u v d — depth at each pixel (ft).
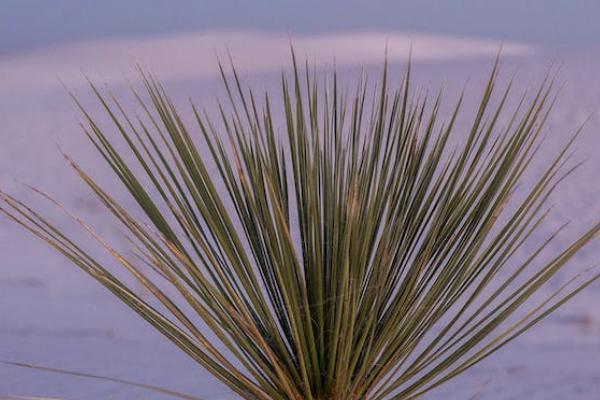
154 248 8.96
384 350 9.04
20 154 111.96
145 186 81.66
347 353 8.36
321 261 8.59
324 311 8.73
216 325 8.57
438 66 188.34
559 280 42.29
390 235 8.86
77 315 34.76
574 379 24.40
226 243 8.86
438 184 9.12
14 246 57.57
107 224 63.21
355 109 9.20
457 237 9.02
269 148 9.21
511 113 107.24
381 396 9.07
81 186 86.69
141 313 8.83
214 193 8.95
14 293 40.27
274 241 8.71
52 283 44.37
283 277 8.48
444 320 31.68
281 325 9.21
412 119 9.34
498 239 9.02
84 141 120.98
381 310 9.14
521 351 28.30
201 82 193.47
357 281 8.56
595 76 142.31
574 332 31.14
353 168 8.46
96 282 44.80
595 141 89.71
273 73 199.31
